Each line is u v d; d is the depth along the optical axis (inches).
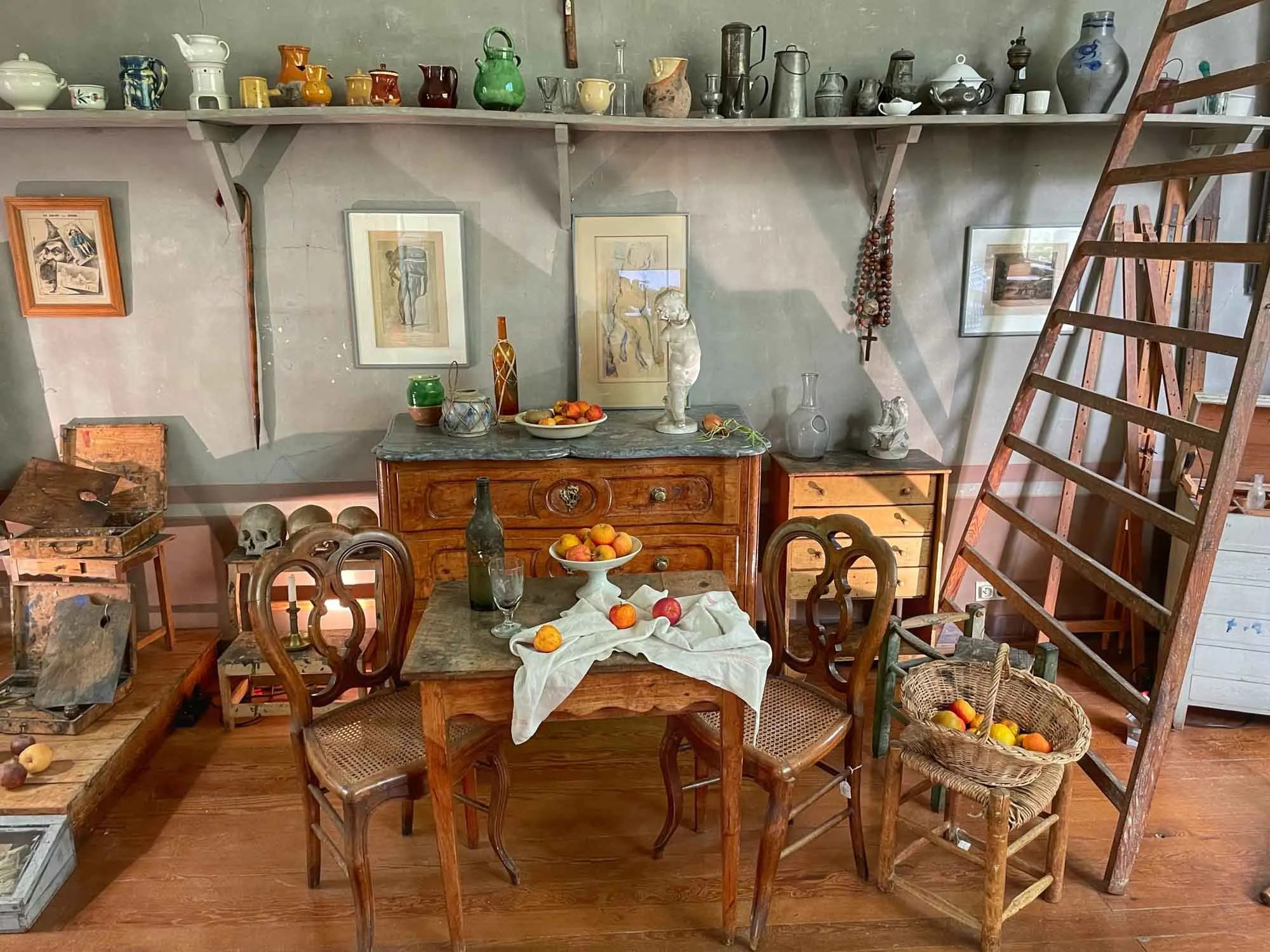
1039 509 142.6
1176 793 105.7
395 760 82.0
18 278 124.0
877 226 129.7
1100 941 84.0
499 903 89.3
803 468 126.6
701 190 128.4
